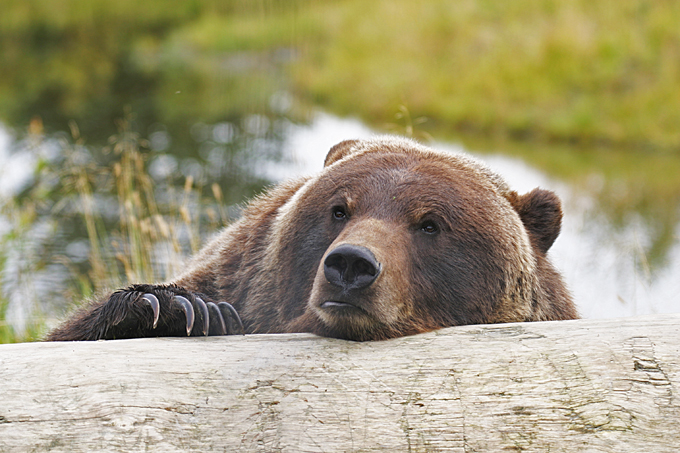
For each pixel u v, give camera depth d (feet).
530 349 17.29
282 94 142.10
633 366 16.74
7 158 74.54
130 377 16.17
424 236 20.72
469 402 16.17
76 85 151.74
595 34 115.85
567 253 51.11
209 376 16.47
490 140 100.32
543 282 24.67
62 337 23.88
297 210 22.44
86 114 114.52
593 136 97.40
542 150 92.22
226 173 72.49
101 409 15.49
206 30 212.84
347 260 17.80
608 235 55.47
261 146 85.61
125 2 234.38
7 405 15.46
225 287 25.05
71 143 86.99
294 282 22.04
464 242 21.02
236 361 16.97
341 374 16.76
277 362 17.10
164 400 15.85
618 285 44.75
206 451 15.37
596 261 49.37
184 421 15.66
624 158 87.35
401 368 16.93
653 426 15.84
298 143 87.10
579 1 127.03
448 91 119.44
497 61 123.44
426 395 16.30
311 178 25.05
